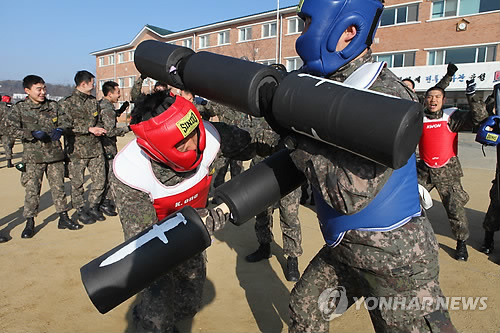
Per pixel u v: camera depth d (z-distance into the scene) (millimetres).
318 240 4324
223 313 2844
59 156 4605
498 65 17594
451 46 18859
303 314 1742
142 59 2029
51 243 4223
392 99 1145
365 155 1198
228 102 1612
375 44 21266
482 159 10789
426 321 1408
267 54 24953
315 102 1254
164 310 1941
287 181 1716
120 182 1882
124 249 1449
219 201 1722
